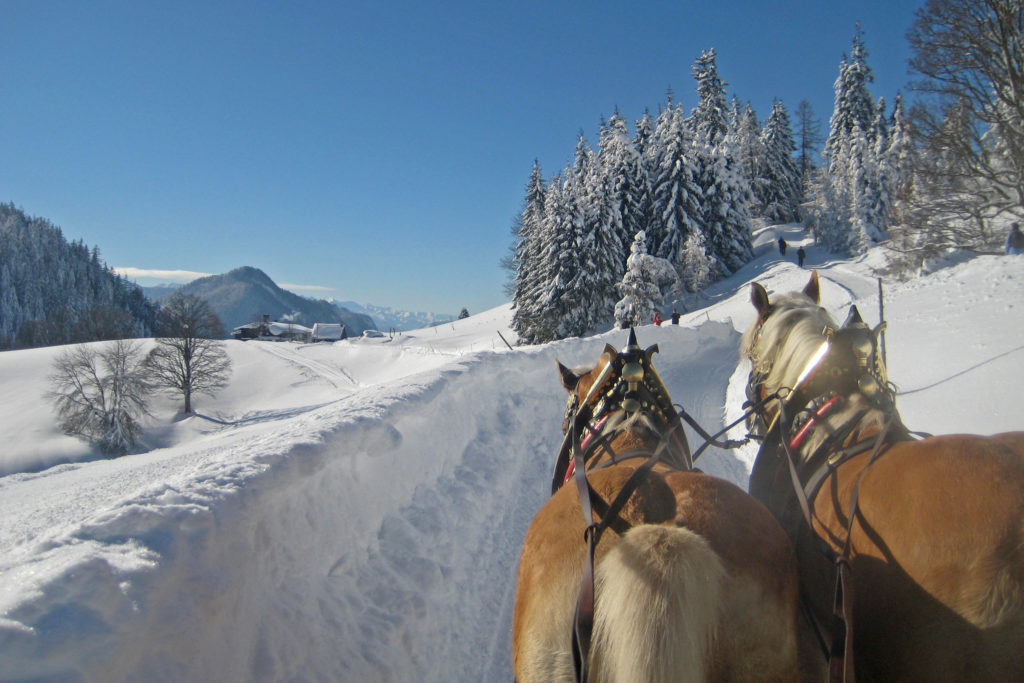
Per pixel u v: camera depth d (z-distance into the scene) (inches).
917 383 355.3
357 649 134.8
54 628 77.9
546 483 280.2
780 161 2851.9
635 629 66.6
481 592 186.7
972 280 584.7
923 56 952.9
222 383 2522.1
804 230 2591.0
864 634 86.5
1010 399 287.6
